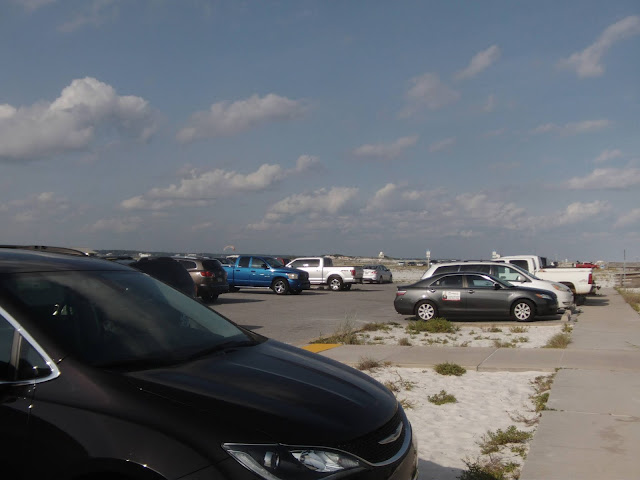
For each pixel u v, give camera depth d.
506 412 7.21
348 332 13.59
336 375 3.96
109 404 3.02
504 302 17.06
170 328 4.05
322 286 37.97
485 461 5.53
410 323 16.47
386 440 3.42
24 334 3.30
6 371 3.23
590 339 12.84
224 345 4.08
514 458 5.60
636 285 37.47
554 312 17.02
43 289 3.70
